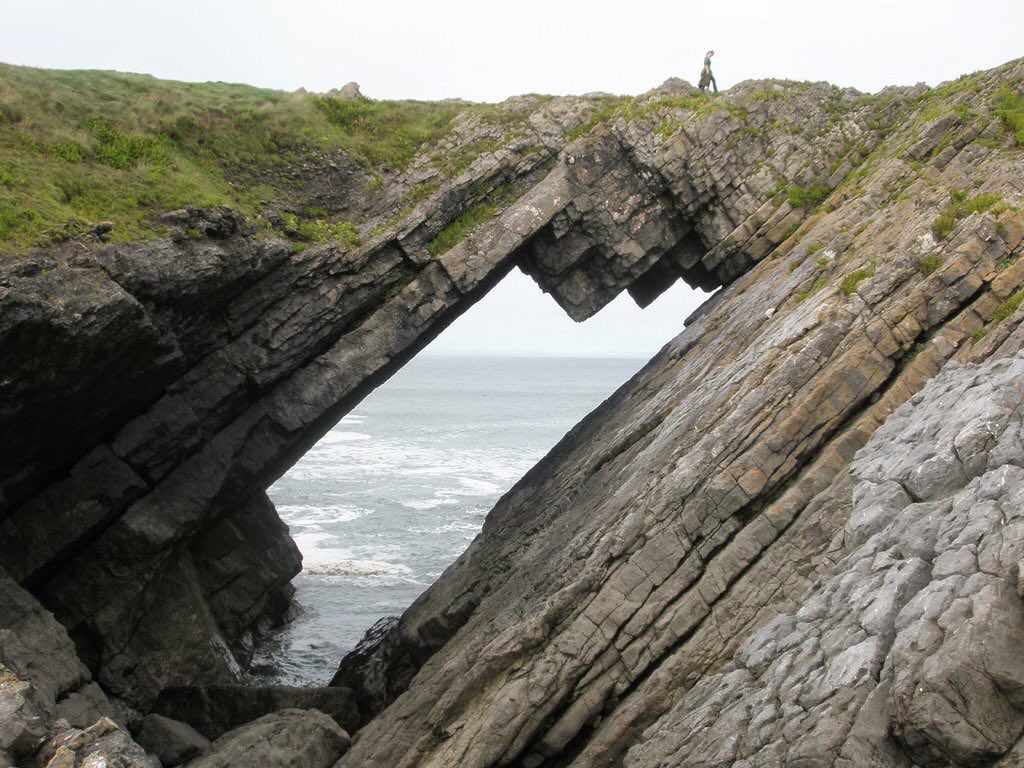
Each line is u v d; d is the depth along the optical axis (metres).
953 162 26.50
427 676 23.70
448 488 76.31
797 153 32.50
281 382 28.64
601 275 33.06
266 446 28.62
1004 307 19.55
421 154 31.62
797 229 31.03
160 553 27.06
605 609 19.91
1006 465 14.97
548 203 30.91
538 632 20.28
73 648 21.81
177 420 26.53
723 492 19.75
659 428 24.58
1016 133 25.98
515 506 31.47
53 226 21.39
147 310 23.09
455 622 27.14
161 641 28.16
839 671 14.25
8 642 20.06
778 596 18.41
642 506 20.47
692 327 31.92
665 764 16.19
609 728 19.02
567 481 28.41
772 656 16.08
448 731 20.72
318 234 28.61
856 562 15.95
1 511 24.56
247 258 25.77
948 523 14.90
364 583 45.91
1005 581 13.35
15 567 24.81
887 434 18.52
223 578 33.94
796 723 14.23
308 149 30.50
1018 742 12.54
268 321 27.67
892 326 20.23
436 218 30.12
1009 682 12.62
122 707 25.11
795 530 18.80
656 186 32.25
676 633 19.30
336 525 59.62
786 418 19.94
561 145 32.31
